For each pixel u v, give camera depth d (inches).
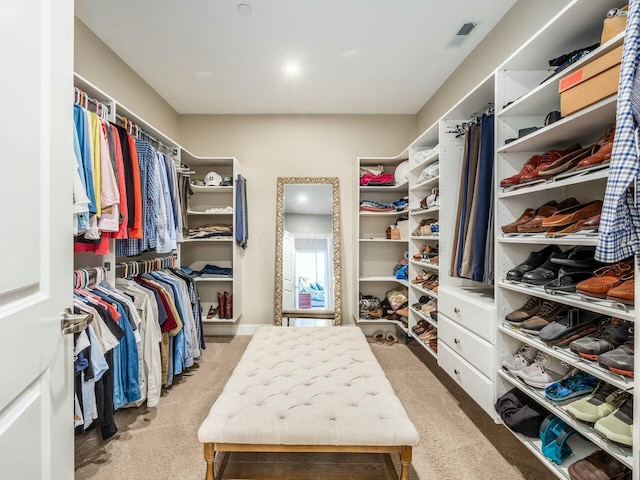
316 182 133.8
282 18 77.6
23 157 23.8
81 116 53.5
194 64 97.8
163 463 56.9
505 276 59.9
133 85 101.3
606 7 43.7
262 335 82.5
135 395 65.1
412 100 123.5
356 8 74.5
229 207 128.2
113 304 62.0
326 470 53.8
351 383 57.4
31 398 25.2
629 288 36.4
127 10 74.5
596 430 37.5
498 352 58.6
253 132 135.3
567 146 57.7
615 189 31.9
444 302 79.0
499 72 60.7
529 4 69.1
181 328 83.3
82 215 52.7
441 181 86.1
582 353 41.4
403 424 46.1
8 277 21.9
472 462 57.1
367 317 125.6
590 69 41.0
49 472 27.4
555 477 53.4
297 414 47.7
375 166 136.2
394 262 136.9
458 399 79.4
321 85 111.3
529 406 52.6
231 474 52.8
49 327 27.3
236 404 50.6
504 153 61.4
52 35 27.4
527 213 59.0
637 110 31.0
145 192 77.0
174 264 104.6
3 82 21.4
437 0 72.3
